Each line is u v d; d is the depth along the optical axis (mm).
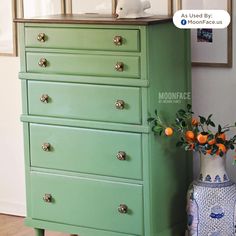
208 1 3926
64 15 4133
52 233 4398
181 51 3922
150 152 3695
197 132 3793
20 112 4621
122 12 3762
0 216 4734
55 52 3842
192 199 3797
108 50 3695
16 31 4531
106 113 3760
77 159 3885
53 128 3926
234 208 3760
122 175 3781
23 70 3957
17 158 4691
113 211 3842
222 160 3795
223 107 4012
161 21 3672
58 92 3871
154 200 3768
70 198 3953
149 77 3633
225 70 3979
